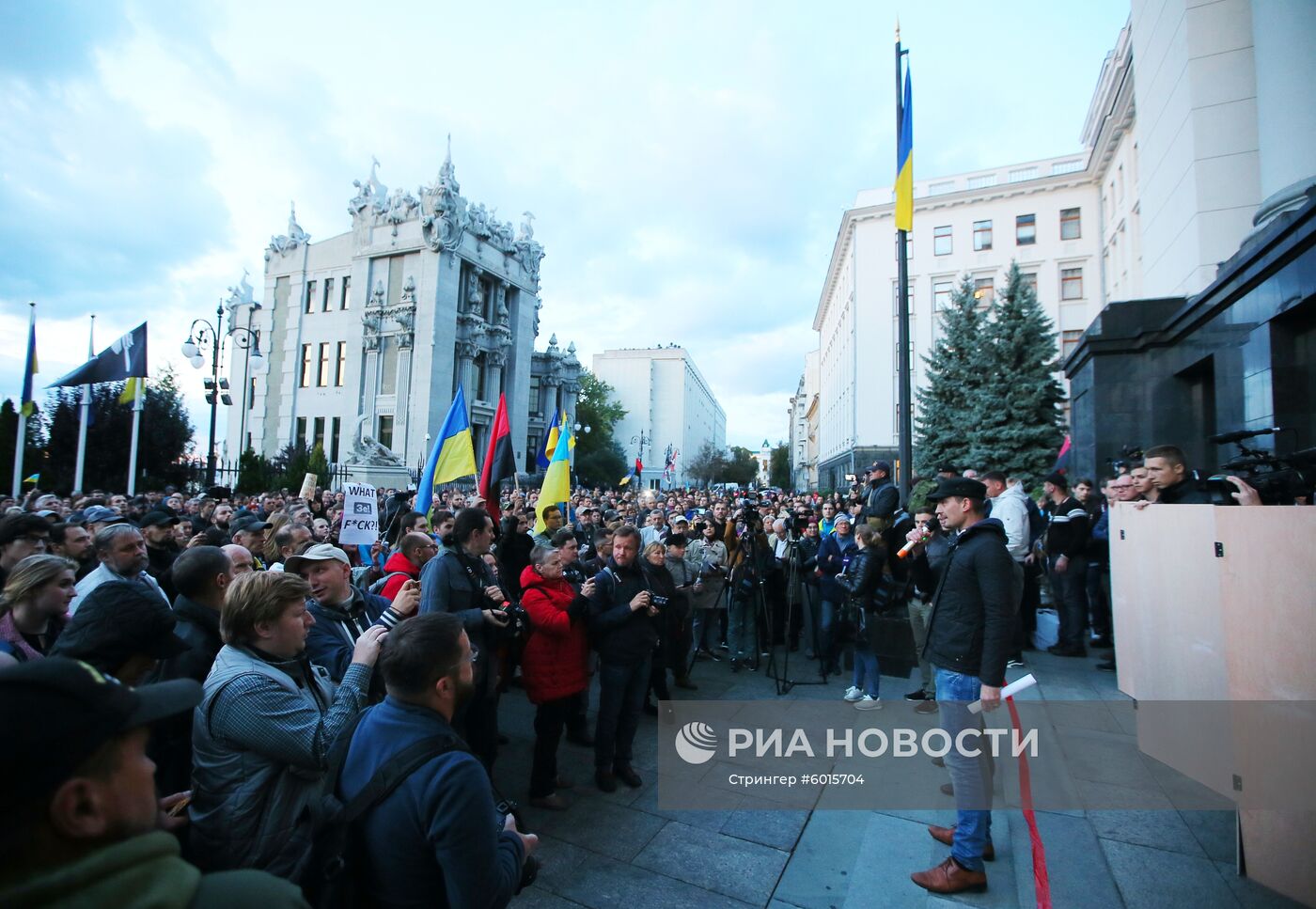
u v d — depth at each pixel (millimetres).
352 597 3490
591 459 67688
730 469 96688
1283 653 2436
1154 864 3049
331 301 39531
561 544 5188
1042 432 22094
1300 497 3672
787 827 3805
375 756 1807
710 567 7391
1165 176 12930
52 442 21109
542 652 4129
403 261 36062
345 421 36719
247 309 42438
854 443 36625
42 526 4230
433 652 1873
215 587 2988
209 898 957
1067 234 33062
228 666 2246
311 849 1699
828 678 6746
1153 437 11828
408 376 34719
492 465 6988
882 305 36719
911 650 5414
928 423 24797
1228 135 11406
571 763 4824
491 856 1696
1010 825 3535
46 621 3090
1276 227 7520
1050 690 5473
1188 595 2943
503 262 40219
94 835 915
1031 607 7418
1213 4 11680
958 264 35125
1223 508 2717
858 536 5777
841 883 3262
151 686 1117
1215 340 9641
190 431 25750
